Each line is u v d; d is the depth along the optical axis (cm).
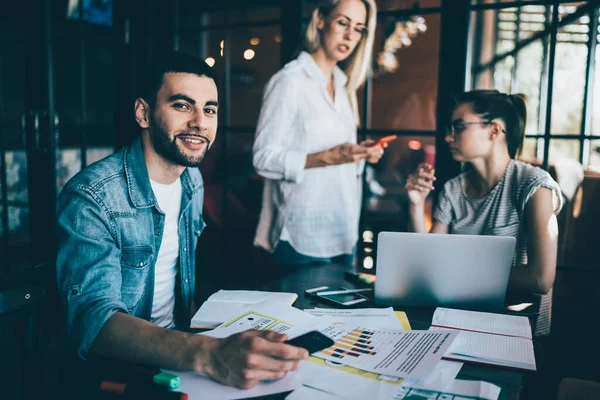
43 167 369
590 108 246
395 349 117
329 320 136
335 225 254
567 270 252
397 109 815
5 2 363
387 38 739
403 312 146
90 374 137
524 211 190
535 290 178
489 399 97
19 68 416
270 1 316
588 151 248
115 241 145
